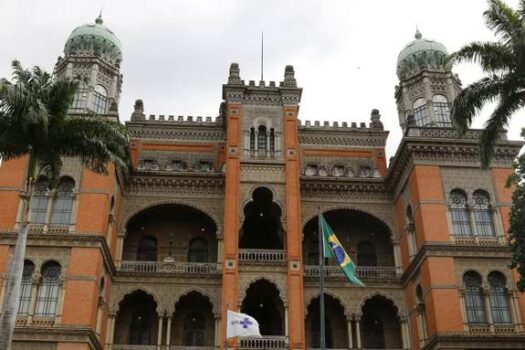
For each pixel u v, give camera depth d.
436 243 38.47
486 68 29.39
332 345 42.81
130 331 42.22
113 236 41.38
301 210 45.34
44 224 37.31
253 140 44.81
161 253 45.16
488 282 37.69
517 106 29.28
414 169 41.06
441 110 46.19
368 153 50.91
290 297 39.31
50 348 34.00
